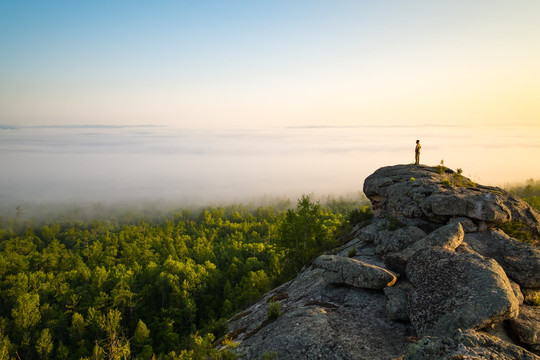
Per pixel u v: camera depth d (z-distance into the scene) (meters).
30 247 138.88
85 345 56.69
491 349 7.42
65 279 84.75
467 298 10.75
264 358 11.53
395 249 17.03
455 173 27.38
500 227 18.44
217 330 20.36
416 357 7.63
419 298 12.21
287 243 32.38
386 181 28.86
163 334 59.78
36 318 60.31
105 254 119.38
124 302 65.31
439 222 19.83
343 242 28.20
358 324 13.07
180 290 72.19
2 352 49.84
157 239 137.12
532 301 12.54
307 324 13.41
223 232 166.00
